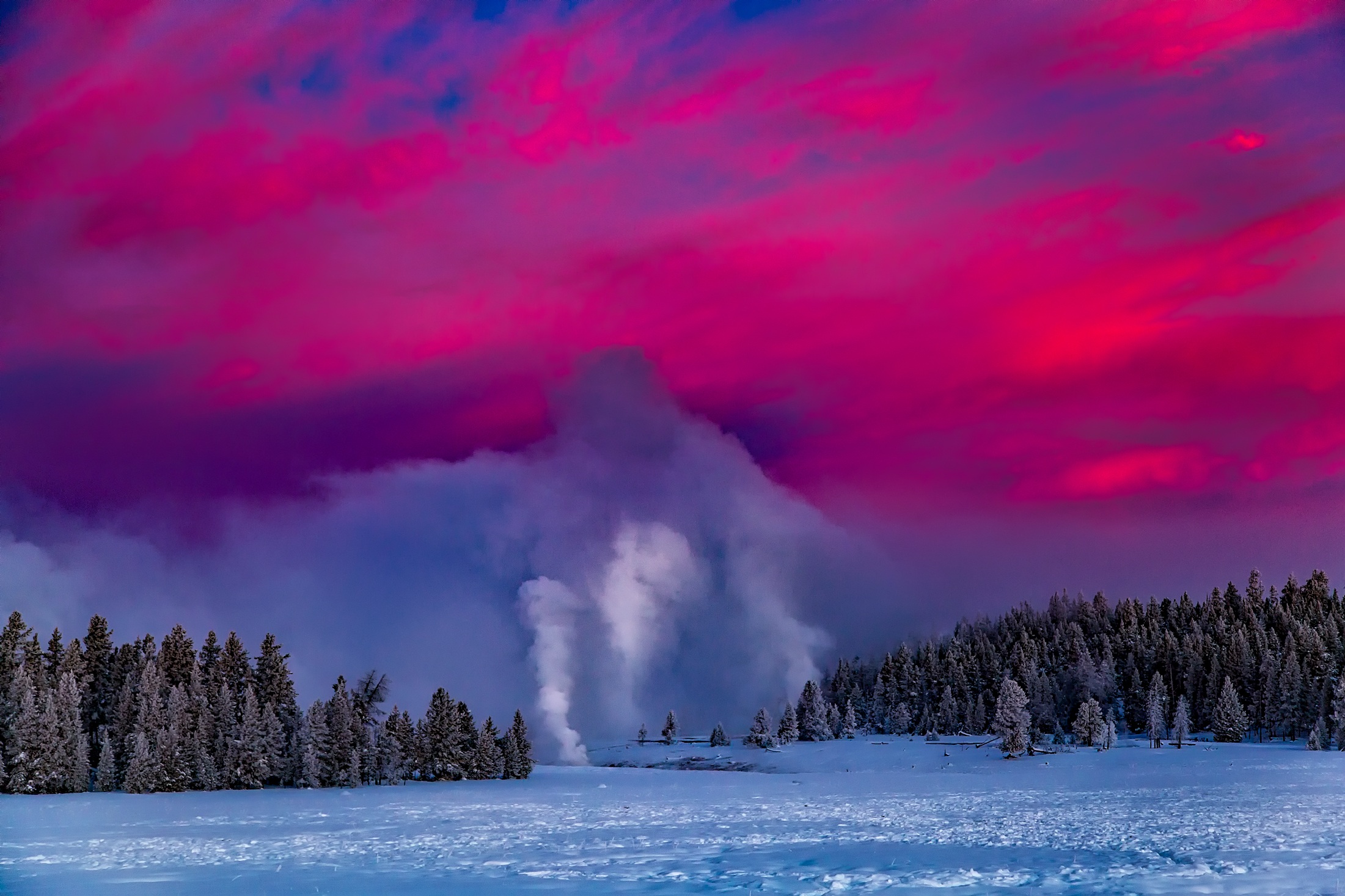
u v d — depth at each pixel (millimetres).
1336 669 165375
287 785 116375
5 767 102438
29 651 122250
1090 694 188500
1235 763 116750
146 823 58219
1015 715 149625
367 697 141750
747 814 59000
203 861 34781
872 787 99625
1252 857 27328
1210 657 188750
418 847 39156
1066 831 39344
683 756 199625
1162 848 30797
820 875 26438
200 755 109688
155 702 111562
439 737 139125
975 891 22562
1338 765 107438
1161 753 137625
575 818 57281
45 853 38594
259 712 117875
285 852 38031
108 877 30219
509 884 26000
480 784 125625
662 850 35688
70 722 106562
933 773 134750
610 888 24844
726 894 23391
